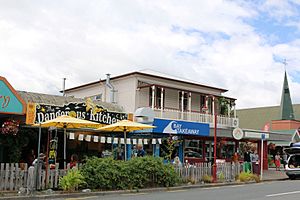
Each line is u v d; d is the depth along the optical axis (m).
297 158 25.61
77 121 15.24
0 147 18.14
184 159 26.20
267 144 35.62
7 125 17.19
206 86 30.30
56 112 19.03
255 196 14.14
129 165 16.00
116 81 28.61
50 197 13.18
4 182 13.62
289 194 14.88
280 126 43.69
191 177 19.22
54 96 20.88
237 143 30.83
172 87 27.62
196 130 25.12
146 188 16.19
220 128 26.91
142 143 22.02
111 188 15.41
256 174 23.56
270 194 14.86
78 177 14.41
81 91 31.86
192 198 13.40
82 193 13.93
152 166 16.67
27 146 19.70
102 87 29.78
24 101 17.73
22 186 13.92
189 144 26.94
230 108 31.48
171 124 23.62
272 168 35.38
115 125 17.53
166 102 28.55
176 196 14.04
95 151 22.56
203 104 30.88
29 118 17.89
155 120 22.86
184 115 27.30
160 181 16.94
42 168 15.45
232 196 14.12
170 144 23.52
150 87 26.97
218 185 19.00
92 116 20.70
